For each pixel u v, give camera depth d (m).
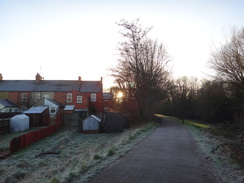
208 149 10.43
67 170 7.50
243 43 18.52
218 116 37.12
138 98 30.20
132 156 8.73
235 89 22.42
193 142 13.09
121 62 30.41
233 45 19.27
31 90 41.81
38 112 30.48
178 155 9.14
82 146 16.16
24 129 26.33
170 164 7.60
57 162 11.21
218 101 34.78
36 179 7.73
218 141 12.88
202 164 7.72
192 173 6.61
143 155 8.96
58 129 28.00
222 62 20.58
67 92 42.00
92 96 43.28
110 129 25.73
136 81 30.02
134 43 29.66
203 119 43.75
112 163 7.56
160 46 31.03
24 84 43.84
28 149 15.18
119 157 8.49
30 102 40.44
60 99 41.72
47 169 9.55
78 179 5.92
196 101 51.19
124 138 14.50
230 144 10.95
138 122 28.77
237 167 7.16
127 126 26.52
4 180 8.38
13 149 13.89
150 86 30.38
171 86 37.62
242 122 19.19
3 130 23.34
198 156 9.08
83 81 46.34
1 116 27.78
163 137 15.02
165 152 9.70
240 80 19.91
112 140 17.16
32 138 17.52
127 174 6.34
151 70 30.42
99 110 42.84
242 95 22.42
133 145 11.34
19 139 14.84
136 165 7.34
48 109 34.06
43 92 41.78
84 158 9.42
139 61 30.09
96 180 5.80
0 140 19.36
